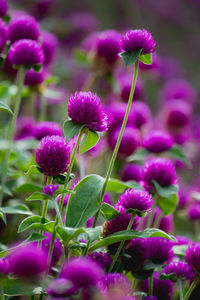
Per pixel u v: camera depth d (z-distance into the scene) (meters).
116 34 0.86
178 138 0.90
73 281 0.47
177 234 0.77
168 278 0.55
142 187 0.60
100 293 0.48
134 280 0.56
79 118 0.53
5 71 0.75
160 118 0.98
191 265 0.55
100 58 0.83
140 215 0.54
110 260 0.55
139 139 0.76
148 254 0.55
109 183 0.58
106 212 0.54
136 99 0.92
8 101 0.84
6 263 0.49
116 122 0.77
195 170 0.98
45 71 0.78
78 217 0.53
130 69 0.94
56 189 0.52
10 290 0.51
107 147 0.77
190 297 0.59
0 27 0.65
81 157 0.67
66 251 0.52
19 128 0.81
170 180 0.61
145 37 0.54
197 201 0.78
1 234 0.68
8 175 0.70
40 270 0.47
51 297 0.48
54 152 0.53
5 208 0.58
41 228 0.53
